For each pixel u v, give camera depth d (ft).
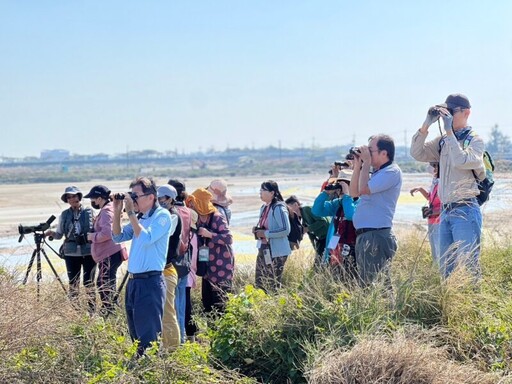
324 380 20.03
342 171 31.83
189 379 20.89
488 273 28.50
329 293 25.23
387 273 25.39
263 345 23.82
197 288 34.94
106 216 32.76
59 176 416.05
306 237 52.75
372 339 21.09
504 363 21.30
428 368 19.89
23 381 19.95
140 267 23.71
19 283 23.47
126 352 21.62
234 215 104.63
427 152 29.48
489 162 28.55
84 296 24.95
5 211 137.08
